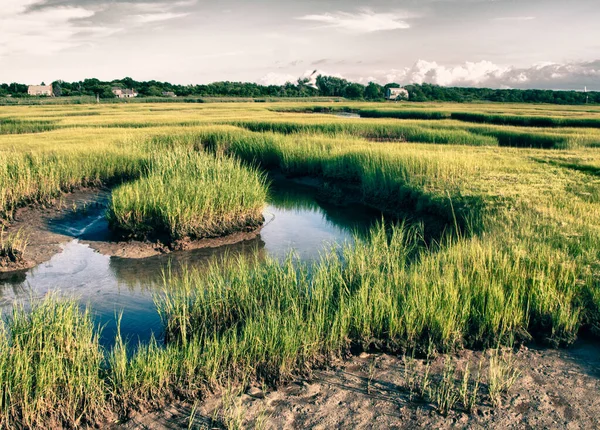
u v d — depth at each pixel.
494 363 5.50
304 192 17.83
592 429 4.30
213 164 14.04
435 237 11.33
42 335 5.42
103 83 132.50
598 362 5.54
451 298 6.27
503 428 4.35
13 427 4.52
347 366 5.62
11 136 24.41
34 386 4.77
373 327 6.20
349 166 17.98
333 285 7.32
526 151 20.17
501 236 8.58
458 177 14.34
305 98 109.88
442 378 5.25
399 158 16.66
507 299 6.37
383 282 7.08
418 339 6.02
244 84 131.50
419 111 52.66
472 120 46.25
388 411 4.69
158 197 11.80
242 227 12.43
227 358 5.45
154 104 74.81
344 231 12.76
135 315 7.57
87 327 5.96
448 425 4.43
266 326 5.95
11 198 13.21
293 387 5.22
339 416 4.62
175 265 10.09
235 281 7.45
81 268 9.83
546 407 4.65
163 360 5.21
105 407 4.82
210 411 4.79
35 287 8.84
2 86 121.69
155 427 4.58
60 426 4.65
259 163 20.84
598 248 7.73
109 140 21.86
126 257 10.52
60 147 18.91
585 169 15.41
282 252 10.94
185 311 6.87
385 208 14.62
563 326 6.14
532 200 10.85
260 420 4.55
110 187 16.61
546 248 7.71
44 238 11.39
